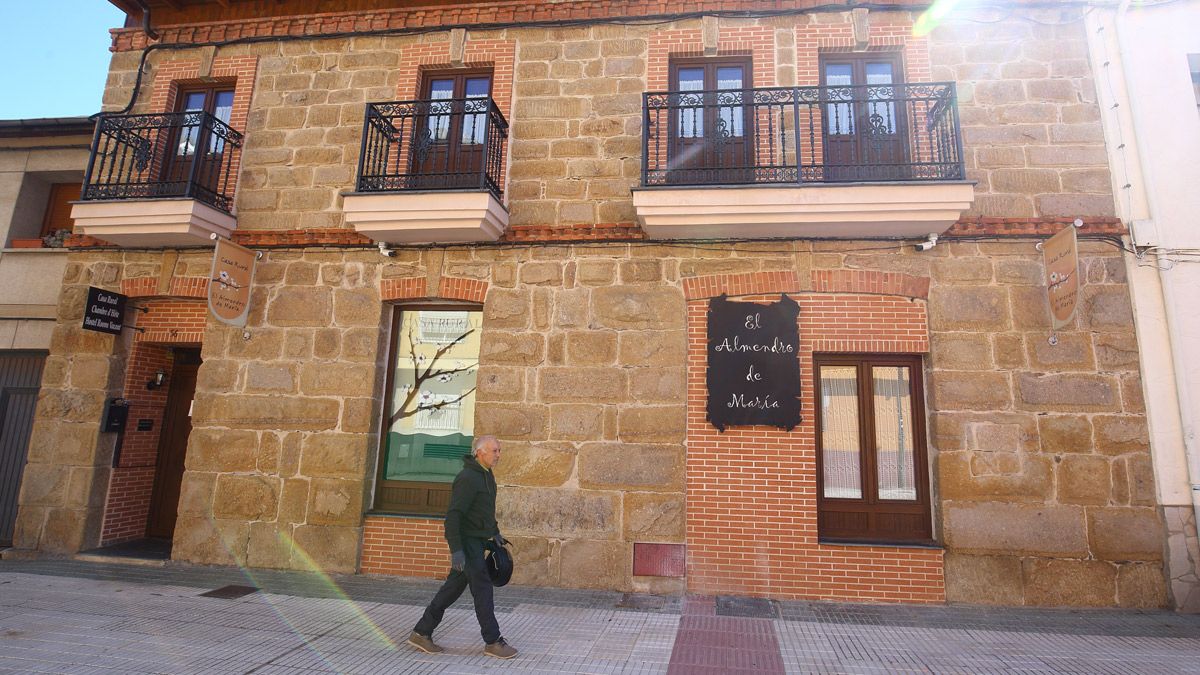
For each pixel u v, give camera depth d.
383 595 5.93
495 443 4.65
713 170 6.57
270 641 4.66
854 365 6.59
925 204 5.98
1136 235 6.20
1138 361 6.08
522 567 6.34
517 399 6.64
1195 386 6.00
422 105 7.32
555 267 6.86
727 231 6.49
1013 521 5.91
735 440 6.31
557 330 6.73
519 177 7.16
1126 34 6.75
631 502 6.31
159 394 8.15
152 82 8.11
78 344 7.53
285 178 7.55
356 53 7.78
